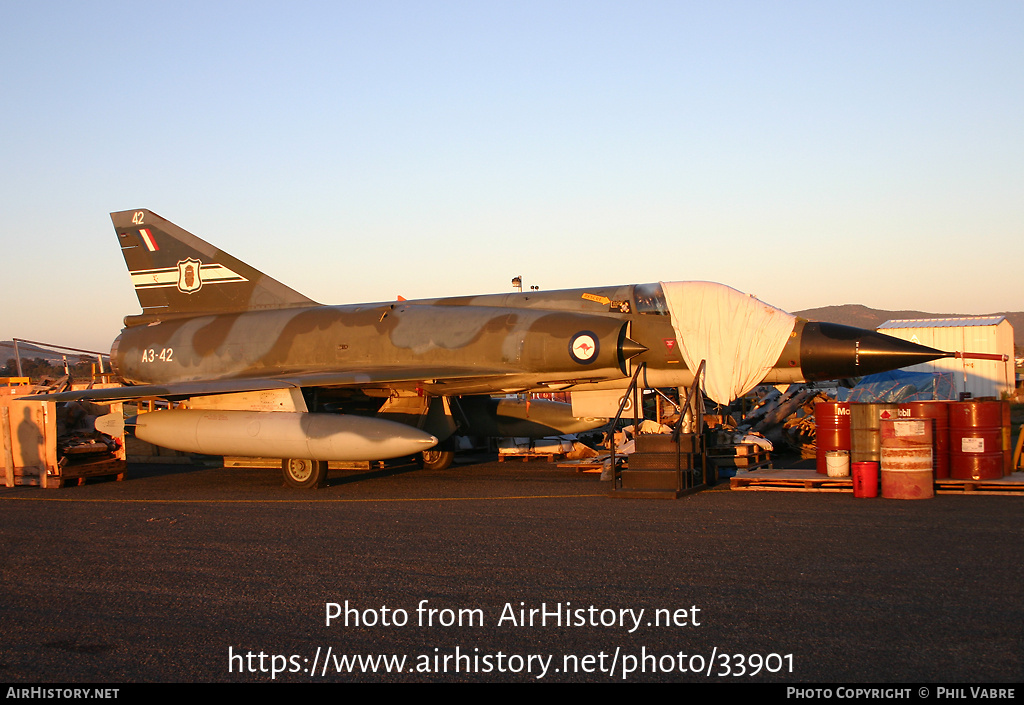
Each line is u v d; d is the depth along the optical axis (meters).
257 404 14.02
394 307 15.28
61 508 11.54
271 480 14.58
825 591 6.23
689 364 13.17
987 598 5.95
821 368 12.66
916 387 18.48
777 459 15.62
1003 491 10.67
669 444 11.62
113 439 15.17
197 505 11.49
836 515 9.26
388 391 15.31
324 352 15.20
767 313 13.07
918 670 4.72
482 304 14.91
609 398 14.30
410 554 7.89
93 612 6.28
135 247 17.81
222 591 6.76
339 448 12.66
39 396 13.22
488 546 8.14
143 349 17.08
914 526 8.50
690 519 9.27
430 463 15.77
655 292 13.62
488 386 14.41
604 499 10.99
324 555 7.95
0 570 7.70
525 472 14.71
